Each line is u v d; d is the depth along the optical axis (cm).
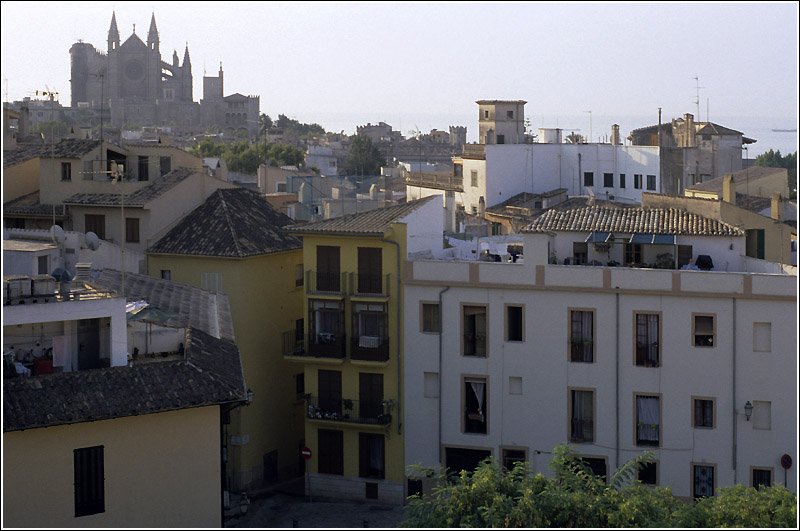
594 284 6359
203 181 8094
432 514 4312
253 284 7406
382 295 6769
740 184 10806
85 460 4066
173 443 4231
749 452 6200
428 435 6700
